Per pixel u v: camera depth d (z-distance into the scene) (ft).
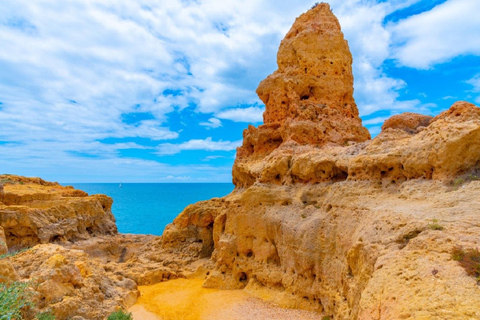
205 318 69.15
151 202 498.28
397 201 53.36
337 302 57.36
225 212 105.40
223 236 96.99
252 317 67.51
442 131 53.98
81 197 140.46
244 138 121.60
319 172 80.74
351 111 106.83
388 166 61.93
